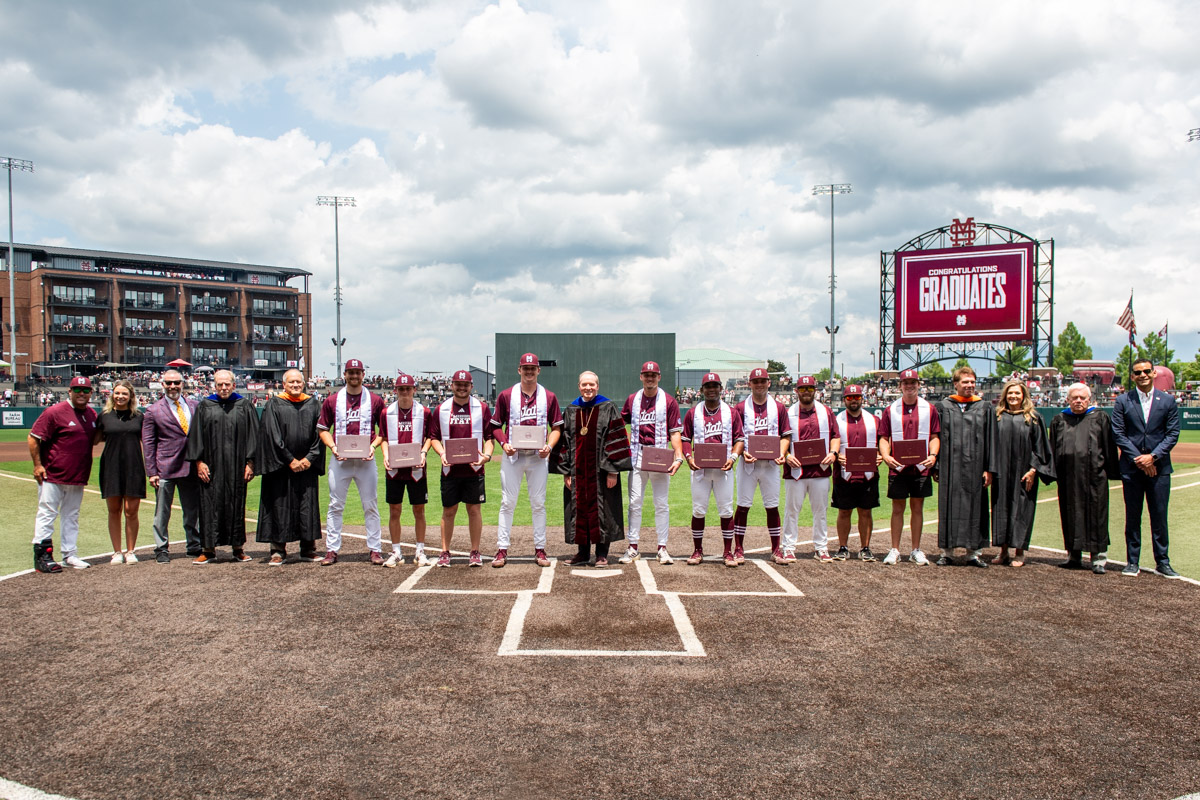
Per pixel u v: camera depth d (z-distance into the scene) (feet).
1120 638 16.70
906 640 16.47
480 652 15.51
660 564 24.34
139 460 24.40
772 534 24.72
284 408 23.50
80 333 179.93
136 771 10.63
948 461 23.98
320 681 13.92
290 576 22.17
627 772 10.64
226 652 15.44
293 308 210.79
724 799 9.94
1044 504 40.32
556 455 24.22
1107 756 11.23
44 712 12.56
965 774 10.66
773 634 16.81
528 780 10.41
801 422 24.90
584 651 15.61
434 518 36.09
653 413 24.36
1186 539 28.60
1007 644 16.24
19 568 23.86
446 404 23.99
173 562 24.30
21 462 59.00
